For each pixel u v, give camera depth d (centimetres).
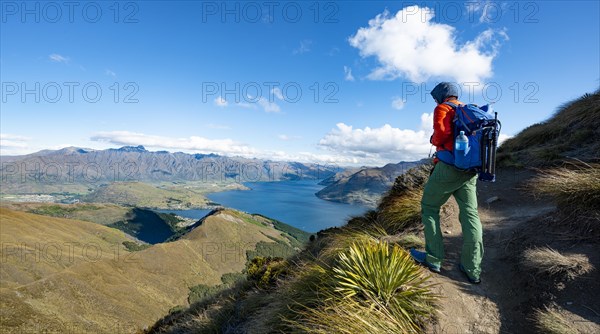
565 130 794
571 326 243
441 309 288
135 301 7794
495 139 293
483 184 669
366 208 721
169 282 9388
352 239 431
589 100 820
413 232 489
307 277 370
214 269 11169
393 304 284
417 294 292
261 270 640
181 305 8481
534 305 279
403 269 304
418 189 623
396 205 581
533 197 520
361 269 315
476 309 289
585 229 350
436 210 346
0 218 11669
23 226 11931
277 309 365
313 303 325
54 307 6412
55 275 7200
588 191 376
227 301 584
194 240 12912
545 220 403
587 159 577
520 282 309
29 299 6309
